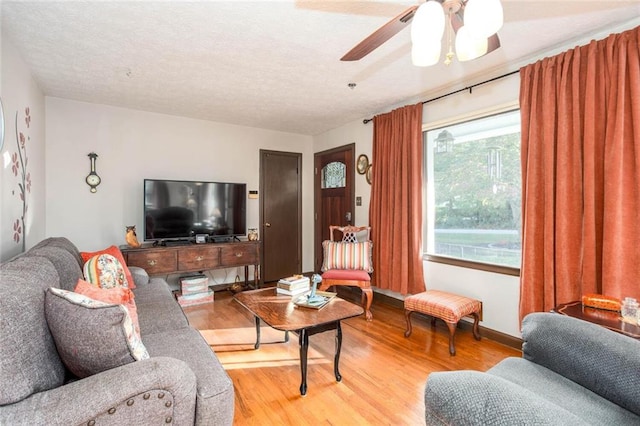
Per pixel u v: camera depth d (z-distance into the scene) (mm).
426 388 1059
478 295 3004
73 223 3576
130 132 3908
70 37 2236
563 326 1404
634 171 2010
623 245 2023
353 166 4484
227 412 1294
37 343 1102
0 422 902
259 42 2324
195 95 3438
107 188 3773
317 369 2369
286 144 5152
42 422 914
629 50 2020
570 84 2297
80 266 2279
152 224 3789
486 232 3043
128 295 1556
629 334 1524
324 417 1839
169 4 1875
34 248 1974
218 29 2150
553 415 832
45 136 3373
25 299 1120
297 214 5277
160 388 1069
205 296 3959
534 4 1894
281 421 1803
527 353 1502
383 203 3820
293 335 3002
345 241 4203
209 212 4164
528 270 2484
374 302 4066
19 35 2195
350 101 3650
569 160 2295
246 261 4215
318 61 2633
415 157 3459
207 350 1645
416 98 3535
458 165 3291
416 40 1378
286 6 1903
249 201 4809
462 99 3121
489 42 1578
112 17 2002
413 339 2914
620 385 1173
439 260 3342
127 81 3045
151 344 1685
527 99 2527
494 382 987
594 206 2146
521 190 2609
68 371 1252
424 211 3568
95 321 1104
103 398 982
